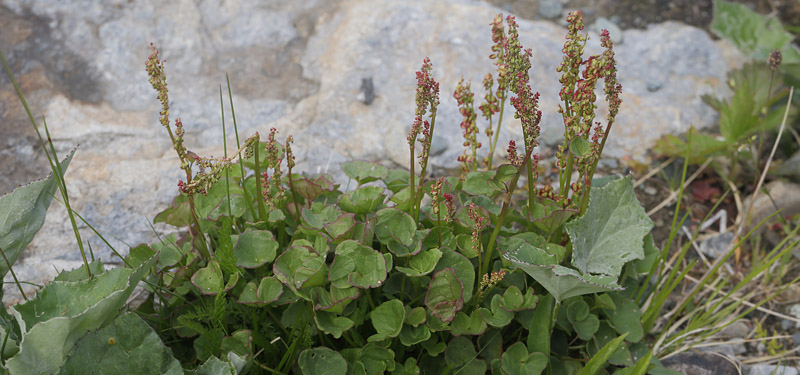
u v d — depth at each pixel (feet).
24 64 3.25
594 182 2.56
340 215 2.28
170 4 3.51
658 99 3.35
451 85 3.32
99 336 2.14
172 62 3.34
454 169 3.09
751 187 3.12
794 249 2.93
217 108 3.20
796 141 3.23
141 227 2.82
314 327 2.29
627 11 3.77
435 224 2.37
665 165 3.19
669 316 2.78
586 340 2.43
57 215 2.82
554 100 3.30
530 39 3.45
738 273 2.91
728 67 3.47
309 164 3.04
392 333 2.23
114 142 3.06
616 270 2.39
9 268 2.29
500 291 2.37
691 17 3.76
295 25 3.53
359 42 3.43
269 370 2.31
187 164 2.21
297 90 3.30
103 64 3.28
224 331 2.27
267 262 2.29
